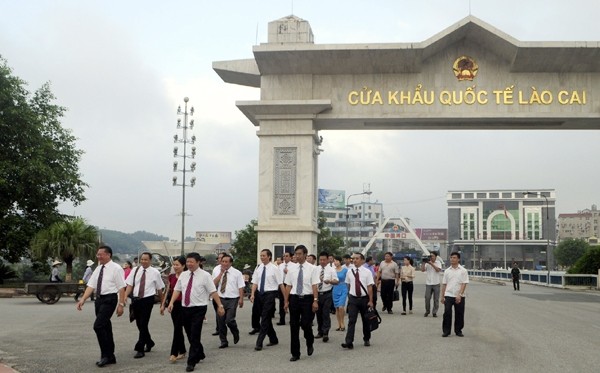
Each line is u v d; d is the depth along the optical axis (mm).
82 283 26016
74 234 33750
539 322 17656
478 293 34781
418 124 27391
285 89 26891
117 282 10844
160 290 12070
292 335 11117
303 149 26344
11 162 34812
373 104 26531
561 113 26016
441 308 22781
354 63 26203
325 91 26781
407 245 151250
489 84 26484
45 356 11312
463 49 26625
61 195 37500
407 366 10281
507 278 62875
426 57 26422
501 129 28156
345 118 26469
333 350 12352
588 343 13133
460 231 153000
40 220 36281
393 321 18078
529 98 26250
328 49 25594
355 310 12688
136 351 12102
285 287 12500
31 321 17438
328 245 55062
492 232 150500
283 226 25891
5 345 12680
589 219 191375
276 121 26625
